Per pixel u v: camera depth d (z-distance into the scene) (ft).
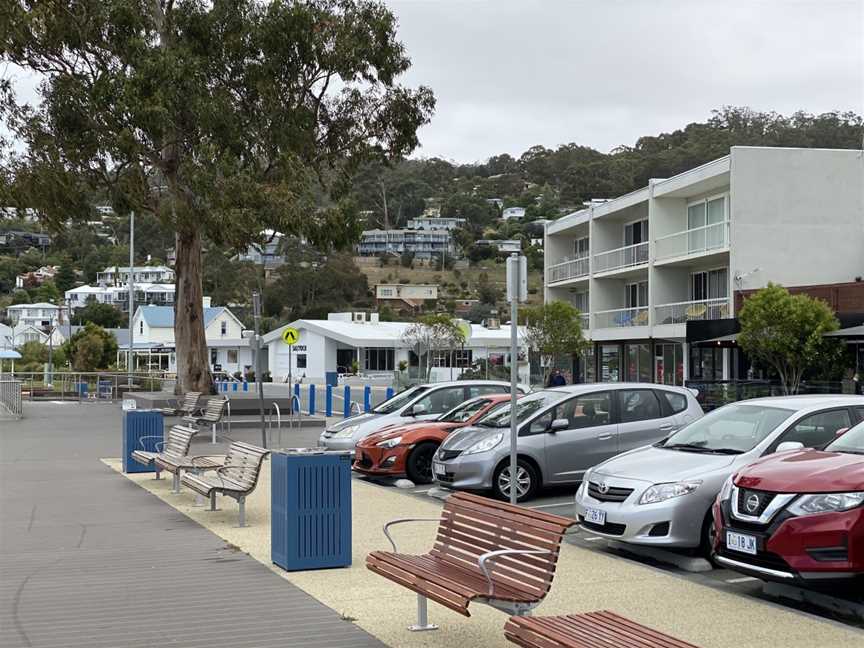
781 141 388.16
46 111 107.76
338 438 59.62
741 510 26.48
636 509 31.55
